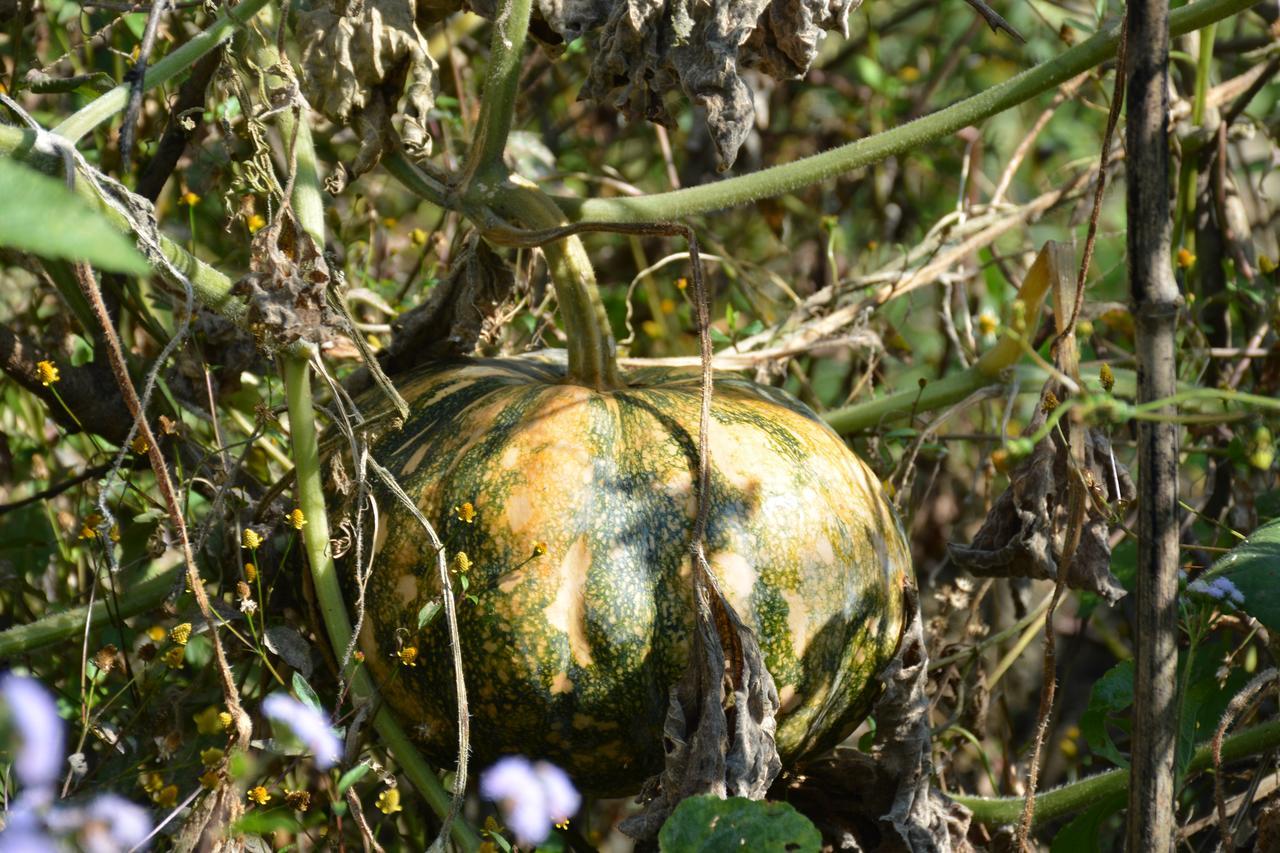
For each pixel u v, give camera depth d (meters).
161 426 1.99
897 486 2.12
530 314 2.14
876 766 1.88
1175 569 1.77
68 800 1.89
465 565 1.82
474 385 1.93
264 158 1.87
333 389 1.85
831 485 1.88
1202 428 2.22
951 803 1.91
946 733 2.11
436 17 1.96
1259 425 2.11
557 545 1.83
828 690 1.86
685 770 1.79
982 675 2.12
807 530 1.86
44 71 2.01
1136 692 1.79
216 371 2.00
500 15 1.91
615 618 1.83
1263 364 2.20
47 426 2.16
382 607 1.86
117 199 1.81
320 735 1.81
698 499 1.84
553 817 1.84
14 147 1.77
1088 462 1.93
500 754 1.86
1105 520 1.94
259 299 1.82
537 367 1.98
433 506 1.86
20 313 2.15
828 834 1.90
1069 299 1.97
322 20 1.88
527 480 1.85
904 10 3.13
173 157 2.06
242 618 1.91
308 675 1.89
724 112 1.87
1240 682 2.00
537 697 1.83
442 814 1.87
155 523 2.00
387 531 1.87
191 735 1.95
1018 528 1.95
